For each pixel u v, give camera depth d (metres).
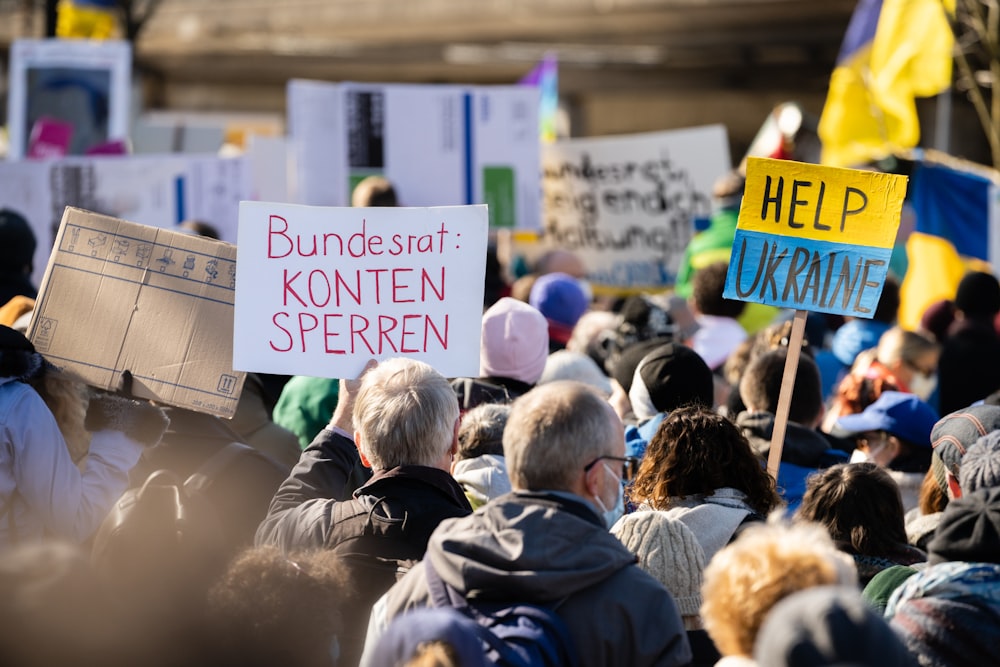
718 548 8.84
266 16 65.62
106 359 10.25
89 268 10.37
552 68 27.61
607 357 15.62
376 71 62.47
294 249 10.24
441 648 5.61
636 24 51.53
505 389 12.13
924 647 7.39
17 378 9.91
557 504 7.33
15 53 25.98
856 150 24.09
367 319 10.24
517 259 24.58
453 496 8.75
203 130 32.09
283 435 12.69
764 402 11.83
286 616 6.89
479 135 23.16
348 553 8.52
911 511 11.06
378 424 8.73
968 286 16.83
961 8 25.47
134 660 6.58
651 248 23.69
